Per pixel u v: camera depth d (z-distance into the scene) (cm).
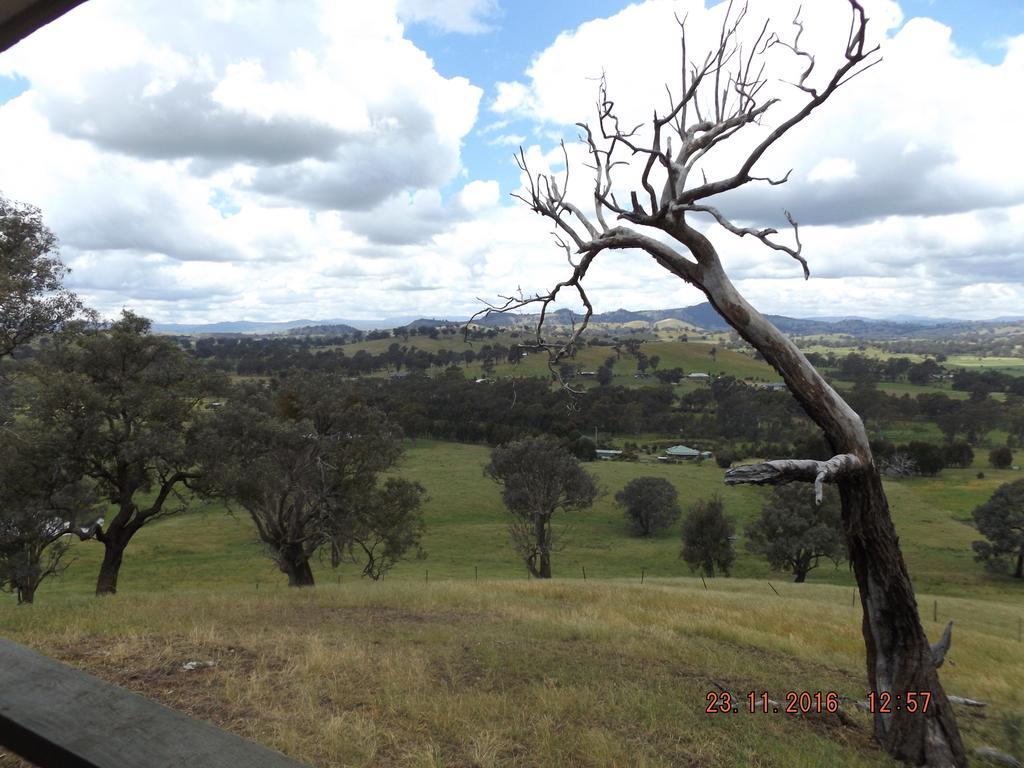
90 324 2153
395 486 3012
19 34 166
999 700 1096
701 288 755
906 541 6350
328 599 1537
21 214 1814
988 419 11344
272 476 2464
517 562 5241
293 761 131
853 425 714
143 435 2136
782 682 985
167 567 4459
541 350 894
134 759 128
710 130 721
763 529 5022
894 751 728
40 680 164
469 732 634
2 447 1948
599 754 604
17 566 2192
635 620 1460
